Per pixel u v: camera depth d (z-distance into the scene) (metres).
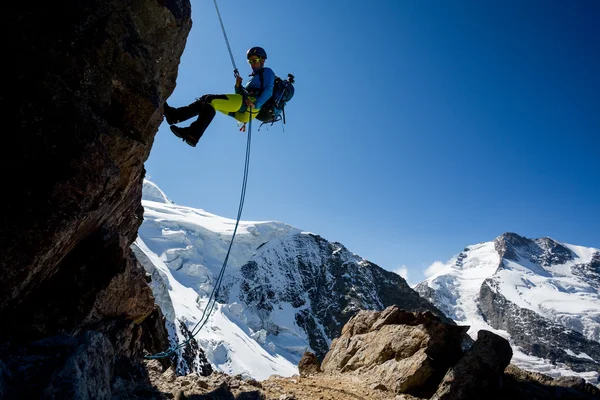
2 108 4.61
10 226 4.45
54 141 4.84
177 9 6.32
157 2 6.03
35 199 4.63
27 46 4.91
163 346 17.98
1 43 4.78
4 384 4.26
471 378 10.61
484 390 10.53
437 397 10.59
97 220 6.70
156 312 18.27
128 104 6.03
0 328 5.45
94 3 5.44
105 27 5.56
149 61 6.10
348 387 12.52
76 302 6.68
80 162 4.95
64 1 5.21
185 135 6.30
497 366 10.69
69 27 5.25
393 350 14.13
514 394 10.80
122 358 6.70
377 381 13.09
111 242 7.77
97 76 5.60
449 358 13.15
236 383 9.41
